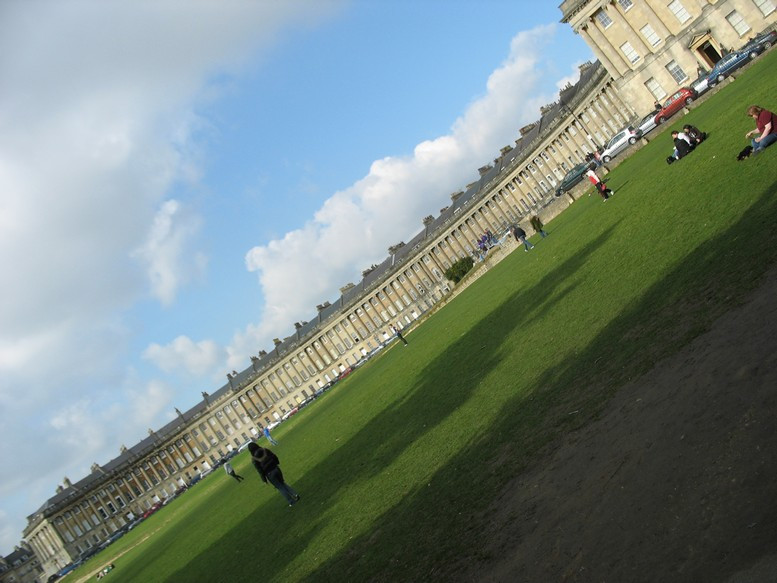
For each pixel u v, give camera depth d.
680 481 7.40
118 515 145.75
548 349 17.00
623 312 15.20
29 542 152.38
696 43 68.81
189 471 153.88
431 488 13.40
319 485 22.22
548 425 12.00
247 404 156.50
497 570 8.31
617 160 53.03
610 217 29.39
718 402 8.37
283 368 155.50
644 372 11.06
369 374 57.56
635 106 76.12
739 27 65.69
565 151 112.94
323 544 15.08
